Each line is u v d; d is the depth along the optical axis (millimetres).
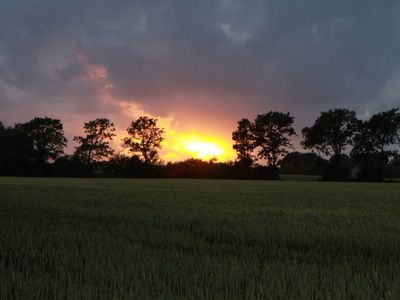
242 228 10992
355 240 9258
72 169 106250
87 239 8953
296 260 7355
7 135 113875
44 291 5324
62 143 119125
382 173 100625
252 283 5613
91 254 7367
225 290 5453
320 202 22531
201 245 8672
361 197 28000
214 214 14539
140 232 10188
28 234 9469
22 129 117812
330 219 13766
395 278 5973
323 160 108188
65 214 14250
